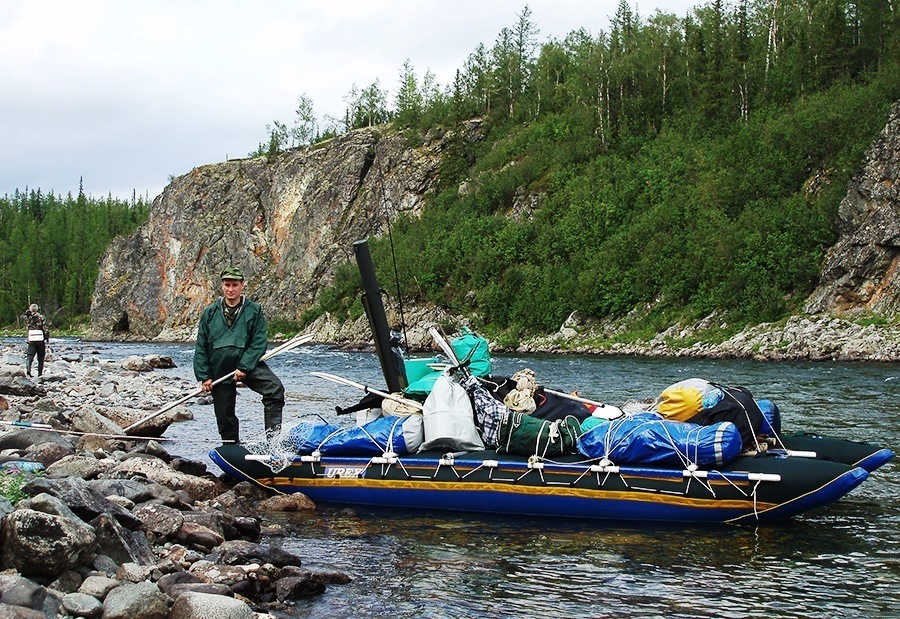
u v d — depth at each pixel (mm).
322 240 93938
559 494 8375
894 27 63844
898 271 39938
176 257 107875
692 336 45188
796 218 46719
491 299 60875
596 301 53906
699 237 52125
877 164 42812
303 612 5824
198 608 4918
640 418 8555
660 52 80062
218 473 10312
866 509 8734
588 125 76812
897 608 6031
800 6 80625
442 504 8750
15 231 175625
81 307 146000
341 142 97188
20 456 9047
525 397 9234
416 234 77688
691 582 6594
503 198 75688
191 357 47438
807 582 6582
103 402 16734
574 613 5961
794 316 42500
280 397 10062
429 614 5898
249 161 107312
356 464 9031
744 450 8398
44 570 5184
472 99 100562
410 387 9828
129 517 6266
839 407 17266
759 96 68500
